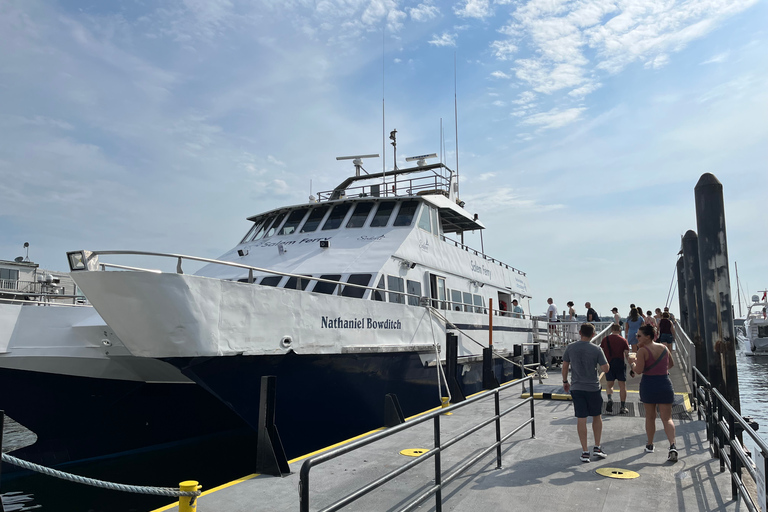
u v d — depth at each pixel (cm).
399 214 1351
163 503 899
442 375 1175
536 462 705
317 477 671
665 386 707
